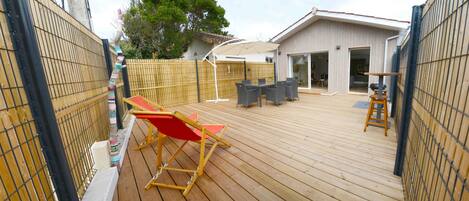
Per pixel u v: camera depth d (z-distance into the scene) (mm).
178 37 12297
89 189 1859
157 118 1973
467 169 721
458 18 890
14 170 1042
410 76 1856
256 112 5426
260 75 9961
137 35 11305
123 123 4344
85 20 3408
